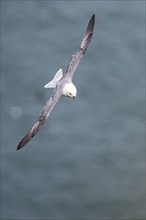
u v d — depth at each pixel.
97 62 50.53
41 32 54.19
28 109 47.31
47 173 42.47
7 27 54.91
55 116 46.25
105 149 43.81
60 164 43.06
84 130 45.12
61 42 53.00
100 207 40.09
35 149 44.16
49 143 44.53
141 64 50.28
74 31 53.94
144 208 39.66
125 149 43.62
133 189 41.03
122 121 45.75
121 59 50.78
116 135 44.75
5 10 56.41
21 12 56.03
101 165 42.81
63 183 41.75
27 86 49.03
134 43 52.31
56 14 55.59
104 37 53.06
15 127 45.94
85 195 40.81
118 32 53.56
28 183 41.78
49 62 51.16
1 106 47.47
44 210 40.12
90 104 47.12
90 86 48.28
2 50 52.38
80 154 43.59
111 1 56.53
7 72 50.00
